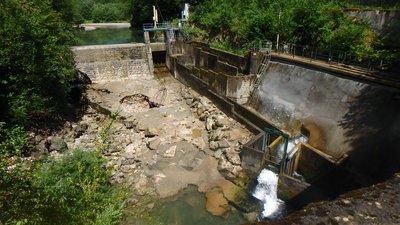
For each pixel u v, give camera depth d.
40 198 6.70
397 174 5.75
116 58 40.44
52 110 22.67
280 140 18.09
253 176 17.84
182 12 54.12
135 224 14.05
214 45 37.19
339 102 18.08
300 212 4.75
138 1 69.06
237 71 28.19
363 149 15.30
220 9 42.22
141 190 16.88
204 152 20.86
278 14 29.47
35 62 20.75
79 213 7.44
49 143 19.66
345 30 22.03
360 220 4.51
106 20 101.12
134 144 21.91
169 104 30.78
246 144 17.98
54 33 25.48
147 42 40.97
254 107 24.88
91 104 30.14
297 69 22.42
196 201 16.17
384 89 15.98
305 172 16.97
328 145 17.30
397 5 23.23
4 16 19.28
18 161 8.90
